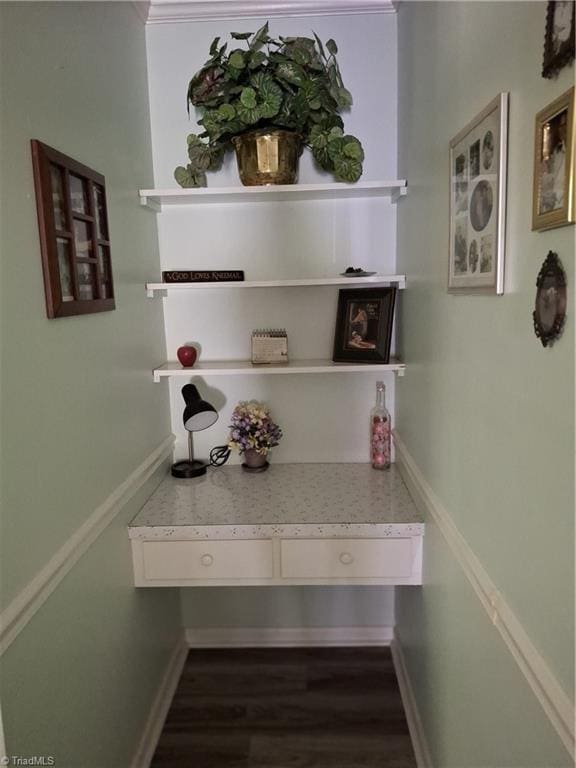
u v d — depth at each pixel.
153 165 2.05
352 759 1.78
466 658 1.22
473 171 1.11
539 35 0.81
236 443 2.09
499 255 0.96
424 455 1.65
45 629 1.09
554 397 0.78
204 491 1.96
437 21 1.41
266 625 2.30
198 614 2.30
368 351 2.02
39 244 1.12
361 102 2.01
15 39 1.06
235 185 2.07
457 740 1.31
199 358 2.17
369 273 1.94
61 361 1.20
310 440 2.22
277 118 1.90
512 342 0.93
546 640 0.81
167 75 2.00
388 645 2.29
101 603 1.41
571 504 0.73
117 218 1.63
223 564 1.74
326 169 1.96
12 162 1.03
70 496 1.23
